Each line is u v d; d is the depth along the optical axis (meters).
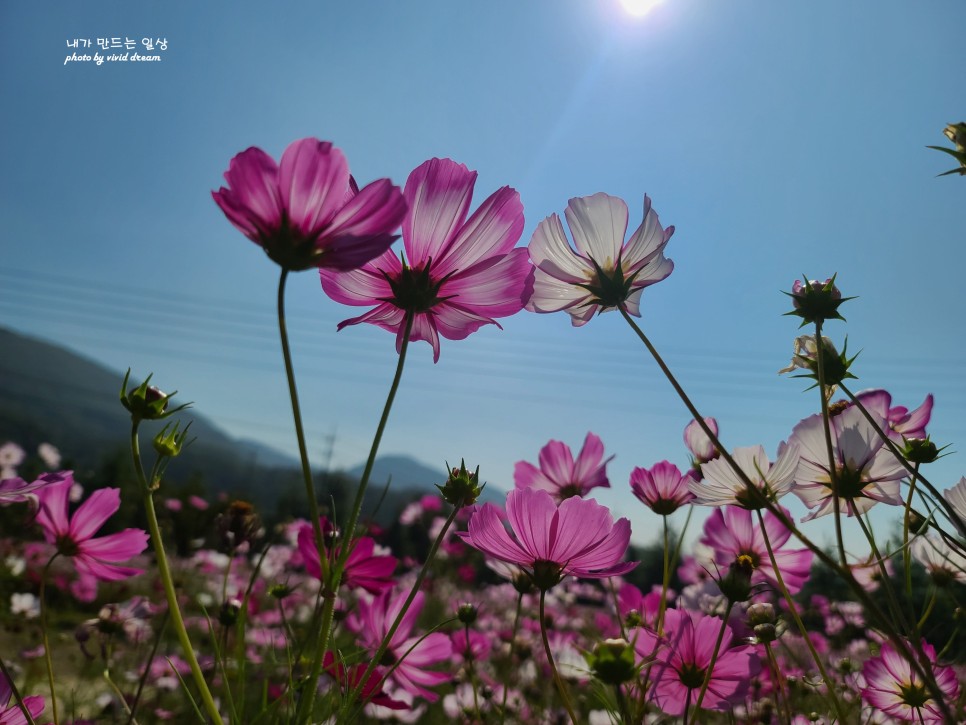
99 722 0.56
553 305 0.31
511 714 0.60
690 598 0.45
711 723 0.40
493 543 0.27
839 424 0.30
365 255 0.22
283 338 0.20
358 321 0.29
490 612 1.22
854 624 0.80
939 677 0.31
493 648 0.88
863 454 0.29
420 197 0.28
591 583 1.27
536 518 0.27
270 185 0.21
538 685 0.71
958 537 0.26
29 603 1.22
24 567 1.40
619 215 0.31
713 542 0.40
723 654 0.29
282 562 1.14
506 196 0.28
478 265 0.28
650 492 0.36
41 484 0.30
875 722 0.37
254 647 0.65
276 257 0.22
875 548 0.27
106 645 0.61
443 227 0.28
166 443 0.22
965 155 0.25
